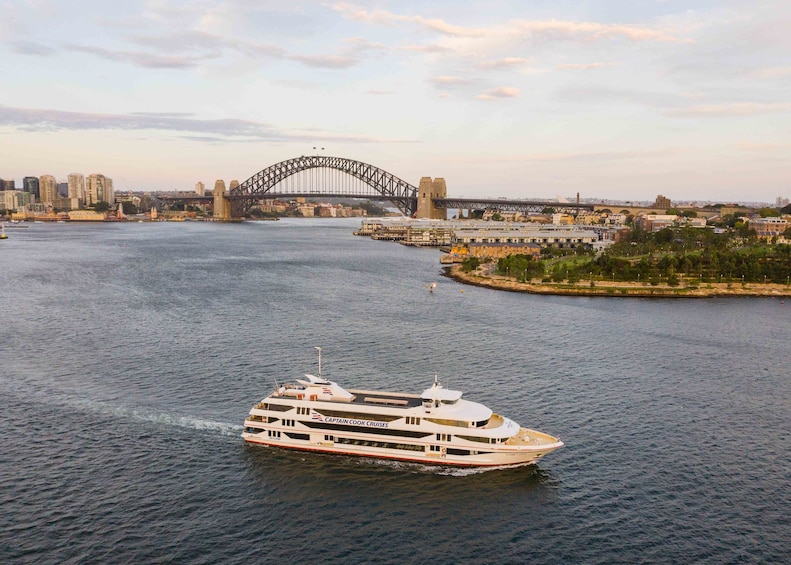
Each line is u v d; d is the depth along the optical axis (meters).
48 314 176.88
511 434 85.00
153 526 70.12
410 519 72.94
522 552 67.00
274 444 90.06
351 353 137.25
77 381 114.75
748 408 106.88
